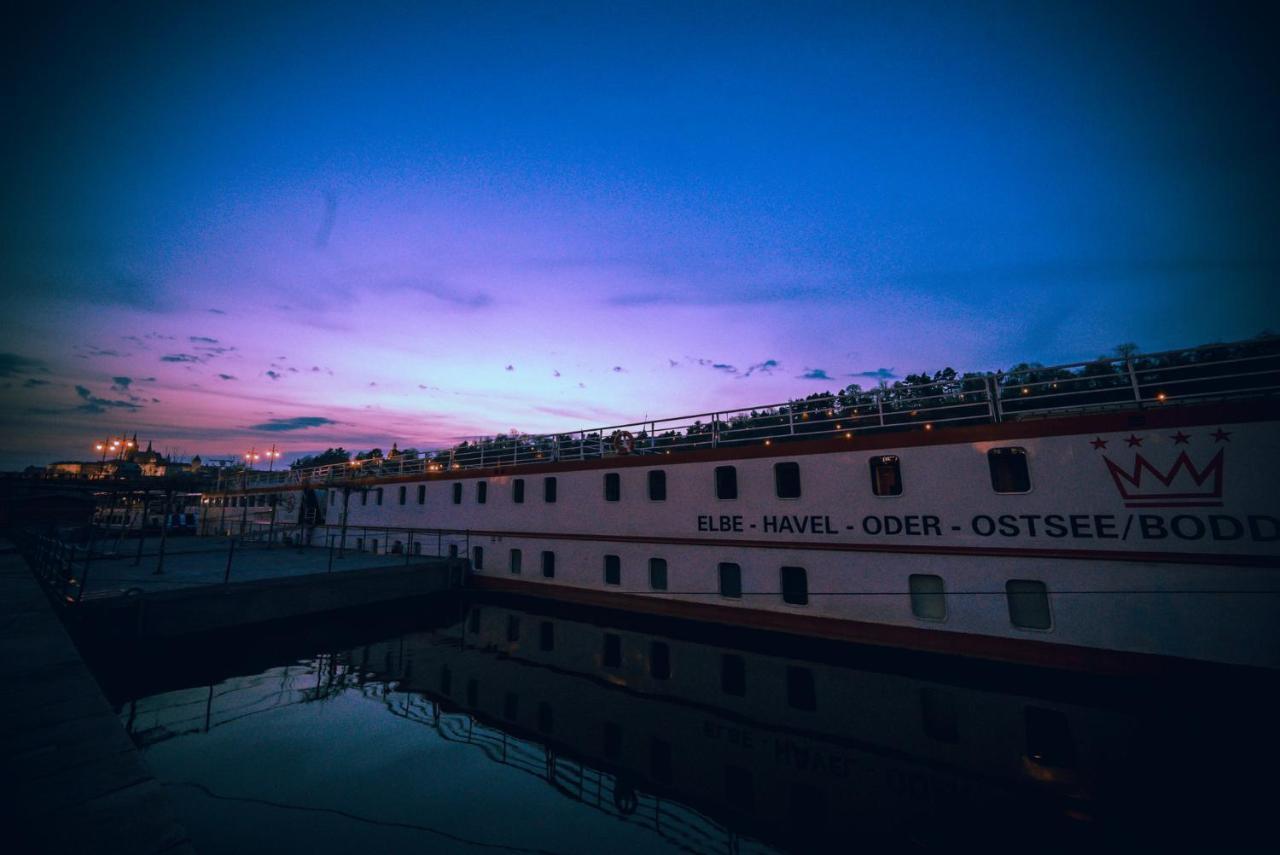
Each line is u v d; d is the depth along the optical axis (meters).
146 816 5.12
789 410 18.92
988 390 15.53
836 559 17.27
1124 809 9.01
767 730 12.33
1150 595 12.94
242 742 11.36
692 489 20.52
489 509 27.50
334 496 37.84
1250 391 12.64
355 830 8.36
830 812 9.15
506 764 10.67
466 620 21.89
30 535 29.70
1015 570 14.55
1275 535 11.83
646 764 10.80
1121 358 13.93
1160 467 13.04
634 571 21.83
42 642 11.45
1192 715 12.05
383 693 14.44
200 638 17.56
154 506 48.72
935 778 10.21
